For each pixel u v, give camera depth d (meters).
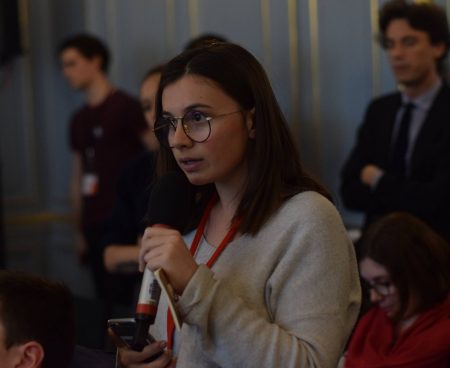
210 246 2.53
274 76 6.74
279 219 2.38
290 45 6.62
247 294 2.34
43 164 9.25
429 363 3.68
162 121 2.47
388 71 6.02
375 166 5.39
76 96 8.97
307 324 2.26
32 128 9.16
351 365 3.86
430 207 4.97
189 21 7.50
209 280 2.21
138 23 8.04
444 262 3.77
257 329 2.21
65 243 9.12
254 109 2.42
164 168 2.62
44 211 9.27
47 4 9.12
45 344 2.58
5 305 2.55
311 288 2.29
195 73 2.33
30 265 9.19
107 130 7.52
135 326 2.37
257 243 2.39
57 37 9.08
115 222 5.17
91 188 7.63
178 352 2.46
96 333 4.64
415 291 3.74
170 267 2.19
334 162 6.41
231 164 2.38
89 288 8.84
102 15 8.45
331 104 6.40
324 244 2.32
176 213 2.42
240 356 2.21
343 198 5.52
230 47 2.43
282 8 6.65
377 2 6.02
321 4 6.40
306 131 6.58
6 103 8.99
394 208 5.12
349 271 2.38
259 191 2.40
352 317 2.43
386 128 5.39
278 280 2.32
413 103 5.28
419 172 5.13
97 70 7.65
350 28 6.22
